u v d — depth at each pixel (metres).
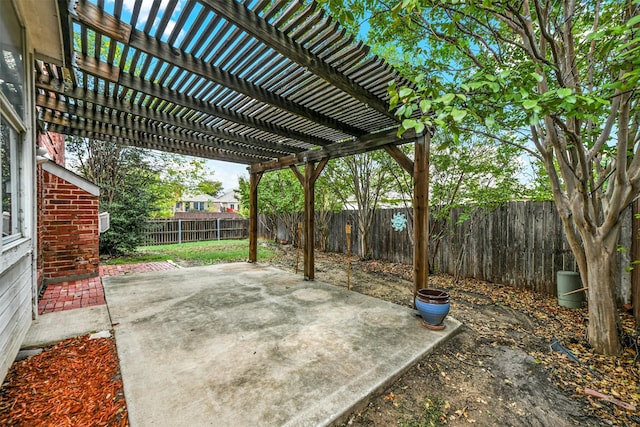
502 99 2.09
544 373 2.34
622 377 2.28
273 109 3.41
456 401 1.98
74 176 4.67
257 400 1.82
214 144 4.78
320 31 2.13
